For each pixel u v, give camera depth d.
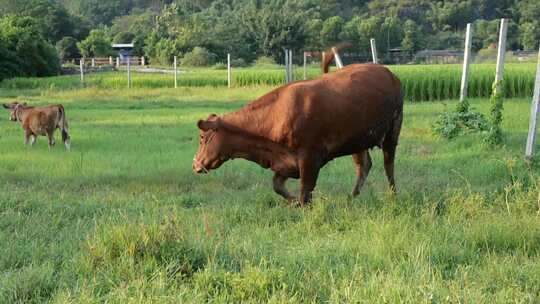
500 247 7.43
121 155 14.20
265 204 9.80
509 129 16.42
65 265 6.85
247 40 75.81
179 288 6.22
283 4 89.75
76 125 19.91
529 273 6.46
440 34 79.19
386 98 9.86
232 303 5.88
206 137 9.44
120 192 10.77
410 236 7.58
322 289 6.13
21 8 87.62
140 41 83.44
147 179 11.72
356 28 72.62
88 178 11.79
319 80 9.49
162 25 84.31
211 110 24.08
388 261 6.78
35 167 12.86
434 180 11.40
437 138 15.81
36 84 41.38
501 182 11.00
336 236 7.88
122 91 34.97
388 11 86.06
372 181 11.52
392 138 10.43
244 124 9.31
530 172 10.74
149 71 55.78
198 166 9.54
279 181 9.71
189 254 6.90
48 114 15.20
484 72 29.17
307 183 9.38
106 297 5.98
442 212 8.91
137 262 6.78
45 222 8.64
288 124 9.11
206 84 38.38
